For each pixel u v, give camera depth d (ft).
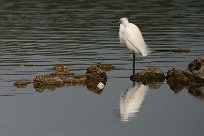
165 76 71.31
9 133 51.80
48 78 68.64
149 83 69.62
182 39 94.27
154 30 102.53
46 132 52.11
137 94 64.64
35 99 62.28
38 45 89.61
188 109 58.75
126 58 81.41
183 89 66.90
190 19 113.29
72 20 112.16
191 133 51.78
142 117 56.34
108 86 68.13
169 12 121.60
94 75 70.33
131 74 73.36
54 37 95.91
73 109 58.90
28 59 80.23
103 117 56.39
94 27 104.94
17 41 92.73
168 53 84.43
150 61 79.82
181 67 75.97
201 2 135.03
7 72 73.31
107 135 51.34
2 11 122.93
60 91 65.72
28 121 55.06
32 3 133.18
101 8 126.31
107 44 90.27
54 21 111.24
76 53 84.02
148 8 126.31
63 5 130.41
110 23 108.78
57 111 58.18
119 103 61.11
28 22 110.32
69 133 51.90
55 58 80.79
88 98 62.95
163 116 56.49
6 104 60.34
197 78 69.10
